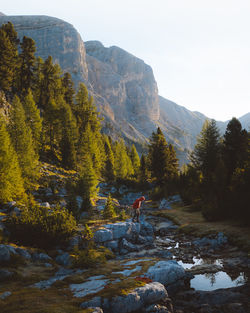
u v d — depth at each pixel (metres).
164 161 62.50
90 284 9.86
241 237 17.88
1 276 10.21
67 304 7.91
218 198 26.83
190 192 41.06
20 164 32.38
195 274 13.12
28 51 64.56
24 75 64.94
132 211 33.84
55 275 11.27
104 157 76.62
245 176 22.84
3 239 13.56
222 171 31.36
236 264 13.95
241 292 10.13
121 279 10.31
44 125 56.00
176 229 26.09
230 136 41.97
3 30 60.44
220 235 19.33
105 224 21.02
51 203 30.19
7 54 55.28
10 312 7.21
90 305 8.00
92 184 37.31
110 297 8.39
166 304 9.34
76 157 57.72
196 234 21.94
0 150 24.11
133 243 19.56
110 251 16.67
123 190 64.75
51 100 59.56
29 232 14.49
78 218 22.14
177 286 11.41
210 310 8.99
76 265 12.51
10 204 21.80
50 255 13.88
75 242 15.94
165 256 16.66
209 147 52.78
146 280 10.16
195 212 33.97
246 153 34.38
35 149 45.31
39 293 8.82
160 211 38.88
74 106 79.06
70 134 57.16
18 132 34.75
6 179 23.03
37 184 36.03
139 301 8.73
